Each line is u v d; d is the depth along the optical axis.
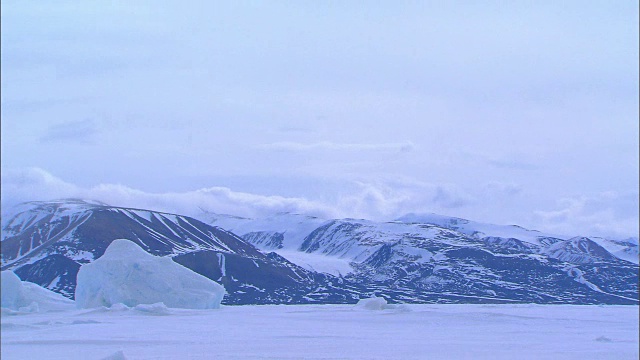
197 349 32.69
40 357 30.12
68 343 35.19
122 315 55.66
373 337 39.50
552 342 37.50
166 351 31.92
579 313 72.06
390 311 65.38
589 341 38.03
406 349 33.12
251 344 34.88
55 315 55.31
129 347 33.47
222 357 29.41
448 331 44.97
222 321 52.22
